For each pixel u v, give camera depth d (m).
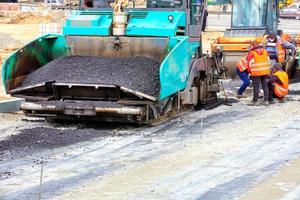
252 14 26.31
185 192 9.15
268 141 13.17
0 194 9.03
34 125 15.12
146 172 10.38
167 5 16.36
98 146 12.69
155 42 15.83
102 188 9.36
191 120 16.28
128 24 16.03
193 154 11.84
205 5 18.17
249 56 19.75
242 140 13.30
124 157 11.61
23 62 15.80
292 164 10.93
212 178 9.96
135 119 14.57
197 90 17.97
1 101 17.05
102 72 15.23
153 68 15.46
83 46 16.45
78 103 14.62
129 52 16.11
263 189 9.27
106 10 16.67
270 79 20.05
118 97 14.79
